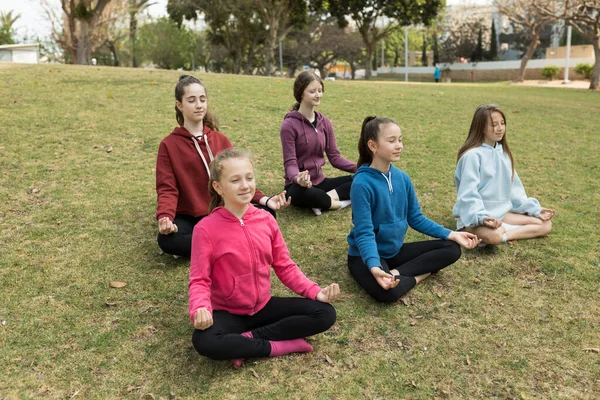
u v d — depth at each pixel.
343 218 4.49
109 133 6.39
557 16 20.20
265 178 5.34
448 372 2.62
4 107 7.08
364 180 3.27
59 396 2.40
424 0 30.12
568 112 10.89
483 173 4.08
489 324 3.03
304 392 2.46
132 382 2.50
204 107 3.81
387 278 2.98
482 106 4.14
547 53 40.09
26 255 3.63
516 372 2.62
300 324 2.67
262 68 47.72
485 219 3.78
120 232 4.04
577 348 2.82
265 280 2.77
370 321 3.04
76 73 11.00
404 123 8.12
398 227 3.39
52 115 6.89
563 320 3.07
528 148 7.07
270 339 2.69
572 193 5.27
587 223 4.50
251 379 2.54
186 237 3.53
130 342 2.80
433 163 6.07
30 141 5.84
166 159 3.78
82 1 24.17
